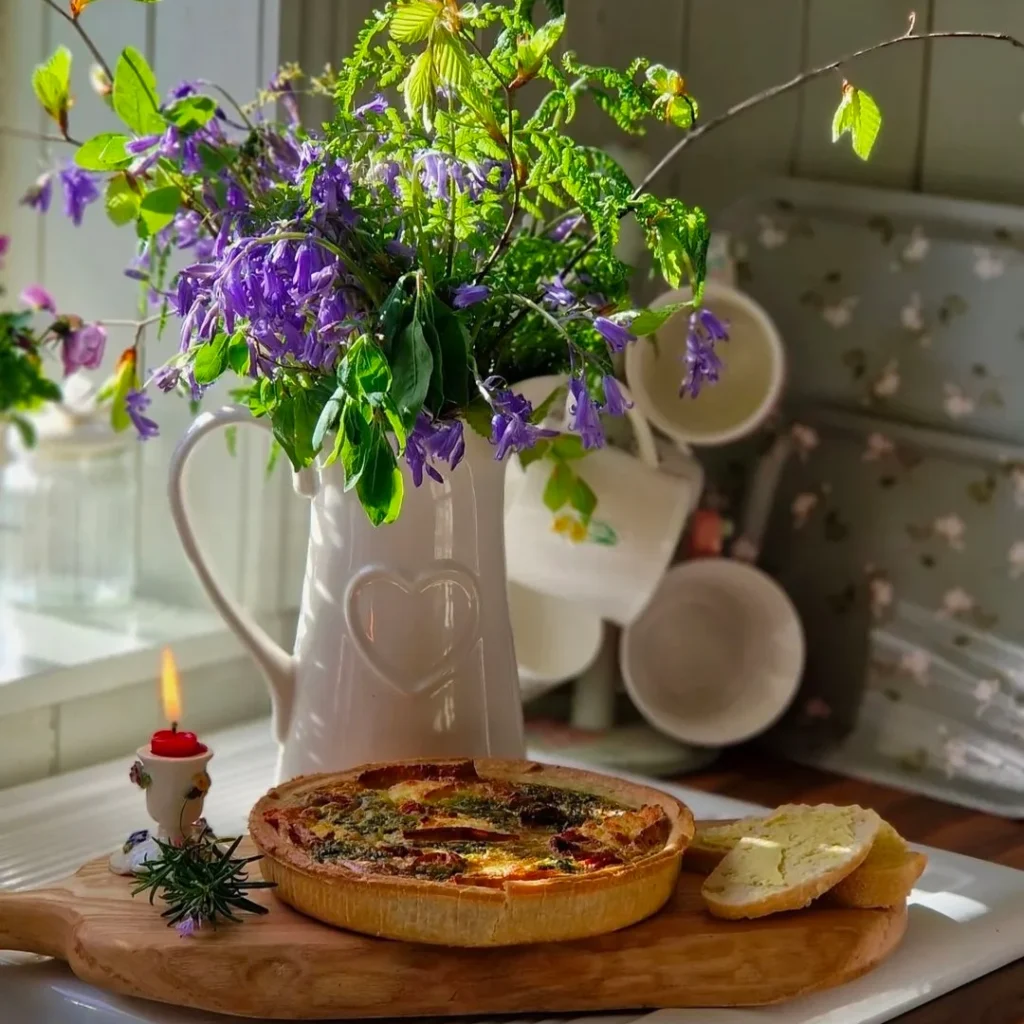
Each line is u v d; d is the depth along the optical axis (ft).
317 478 5.51
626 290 5.49
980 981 5.26
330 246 5.03
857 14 6.59
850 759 6.63
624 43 6.97
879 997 5.12
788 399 6.73
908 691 6.58
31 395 6.25
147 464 6.58
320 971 4.97
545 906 4.94
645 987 5.05
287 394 5.20
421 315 5.02
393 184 5.28
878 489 6.61
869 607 6.64
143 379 6.54
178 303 5.10
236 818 5.78
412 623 5.46
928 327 6.50
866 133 5.17
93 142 5.36
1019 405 6.38
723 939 5.07
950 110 6.48
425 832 5.15
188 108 5.41
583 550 6.14
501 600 5.56
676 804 5.28
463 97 5.06
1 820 5.76
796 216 6.68
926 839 6.17
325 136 5.48
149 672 6.21
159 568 6.63
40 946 5.15
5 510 6.60
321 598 5.52
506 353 5.43
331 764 5.50
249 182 5.49
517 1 5.16
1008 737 6.41
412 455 4.98
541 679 6.58
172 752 5.32
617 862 5.05
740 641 6.66
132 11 6.39
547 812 5.24
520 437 4.94
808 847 5.28
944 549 6.52
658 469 6.14
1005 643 6.43
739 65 6.80
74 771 6.07
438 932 4.93
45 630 6.35
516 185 5.19
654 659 6.65
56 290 6.67
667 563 6.15
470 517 5.47
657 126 6.94
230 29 6.20
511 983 5.00
